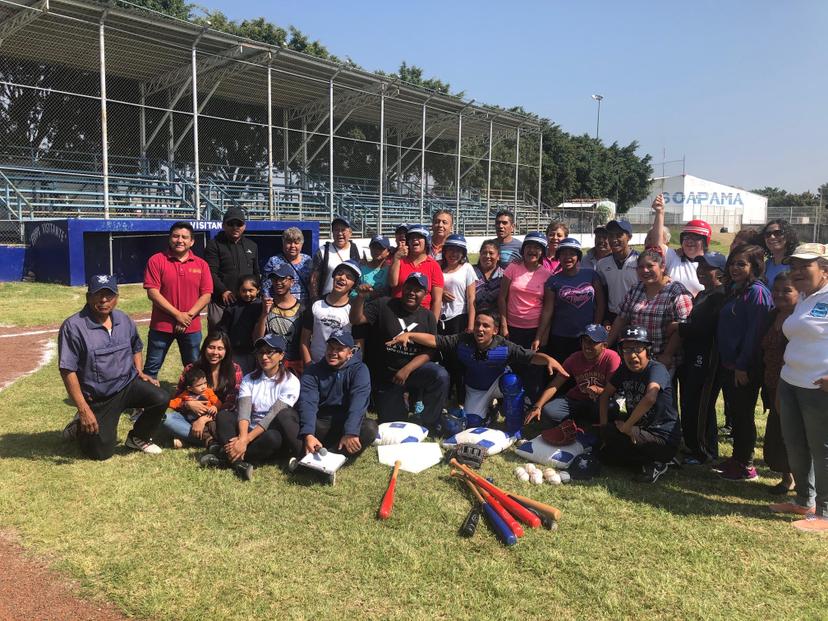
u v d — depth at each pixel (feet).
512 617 9.54
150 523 12.19
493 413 18.94
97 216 60.08
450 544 11.62
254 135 80.64
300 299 20.61
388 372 18.08
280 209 74.90
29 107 60.85
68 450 15.83
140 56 58.44
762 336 14.37
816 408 12.56
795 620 9.54
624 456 15.60
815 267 12.45
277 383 15.56
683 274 18.22
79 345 14.43
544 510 12.65
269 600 9.86
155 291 18.21
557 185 151.33
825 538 12.17
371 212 89.15
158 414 15.66
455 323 20.12
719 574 10.80
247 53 59.26
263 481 14.28
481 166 116.06
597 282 19.31
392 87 73.26
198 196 56.70
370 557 11.07
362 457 15.80
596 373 17.03
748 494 14.39
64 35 52.13
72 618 9.41
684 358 16.78
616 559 11.27
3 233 53.42
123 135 67.67
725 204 209.77
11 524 12.05
